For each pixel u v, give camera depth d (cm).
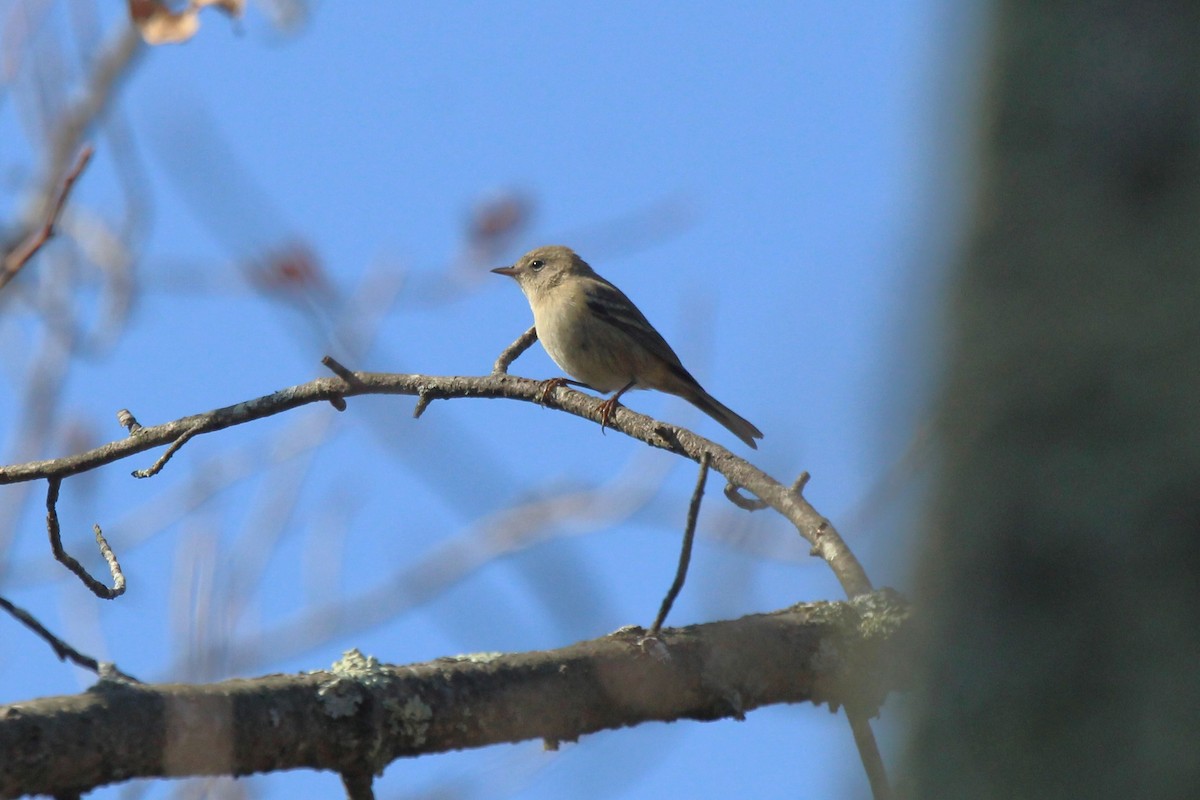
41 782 641
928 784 464
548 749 782
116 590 992
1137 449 443
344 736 721
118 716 663
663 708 791
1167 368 443
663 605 795
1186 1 461
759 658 810
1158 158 457
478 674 762
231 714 695
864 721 809
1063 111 471
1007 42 487
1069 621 445
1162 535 435
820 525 866
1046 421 459
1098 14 471
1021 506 458
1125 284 454
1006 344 470
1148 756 423
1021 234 474
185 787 974
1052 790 436
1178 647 427
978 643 459
